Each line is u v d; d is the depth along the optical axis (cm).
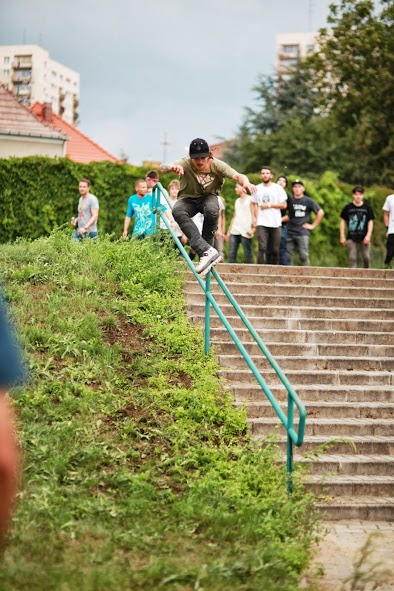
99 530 628
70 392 887
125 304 1145
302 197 1695
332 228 2520
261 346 823
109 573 543
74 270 1253
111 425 848
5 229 2212
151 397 917
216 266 1324
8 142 3525
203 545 636
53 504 661
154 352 1038
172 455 816
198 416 893
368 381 1071
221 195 2373
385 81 4791
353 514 800
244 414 913
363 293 1319
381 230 2698
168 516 687
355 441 920
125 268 1249
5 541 572
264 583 569
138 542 617
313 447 909
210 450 825
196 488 741
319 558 676
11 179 2211
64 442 781
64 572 534
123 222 2273
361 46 4938
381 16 5022
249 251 1686
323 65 5241
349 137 4781
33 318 1059
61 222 2233
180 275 1265
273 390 995
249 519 691
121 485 728
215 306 978
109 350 1002
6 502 291
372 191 2667
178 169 1022
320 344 1135
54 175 2233
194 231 1038
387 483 843
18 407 839
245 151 4841
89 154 4538
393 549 711
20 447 749
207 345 1053
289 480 766
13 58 15300
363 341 1177
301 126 4719
